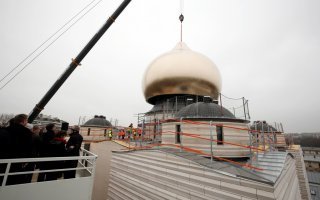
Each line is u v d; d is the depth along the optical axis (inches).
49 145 294.4
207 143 491.8
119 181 593.9
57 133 311.4
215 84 913.5
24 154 230.8
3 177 232.4
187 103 866.8
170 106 893.8
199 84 868.0
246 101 502.9
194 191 364.2
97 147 917.2
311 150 2989.7
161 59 948.0
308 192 937.5
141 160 521.3
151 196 458.3
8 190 218.2
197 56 933.2
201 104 588.1
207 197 340.5
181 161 403.2
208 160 405.1
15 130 225.9
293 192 479.2
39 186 241.0
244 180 297.3
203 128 504.1
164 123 615.2
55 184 252.7
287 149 1028.5
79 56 657.0
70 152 319.3
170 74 875.4
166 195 419.2
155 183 455.2
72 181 265.6
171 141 561.0
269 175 310.7
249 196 287.4
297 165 971.9
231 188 310.7
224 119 510.0
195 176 369.1
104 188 786.8
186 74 863.1
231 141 500.1
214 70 930.7
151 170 477.1
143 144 772.6
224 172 325.7
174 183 407.5
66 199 256.4
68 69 639.8
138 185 509.4
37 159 227.9
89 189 276.4
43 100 607.2
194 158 405.4
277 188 289.0
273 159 448.5
